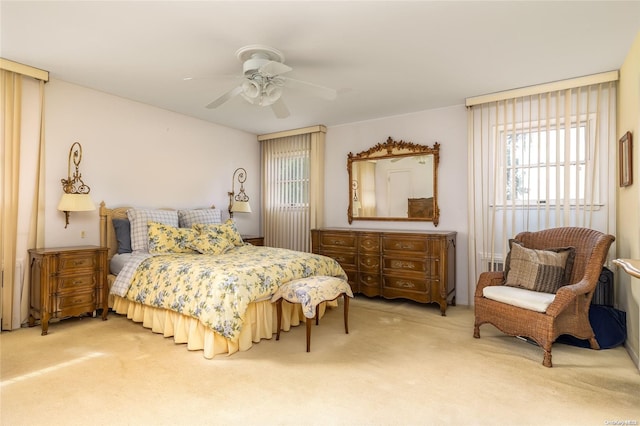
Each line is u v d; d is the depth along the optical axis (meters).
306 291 2.78
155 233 3.67
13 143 3.13
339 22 2.38
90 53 2.88
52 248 3.33
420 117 4.51
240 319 2.62
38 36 2.60
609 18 2.34
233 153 5.41
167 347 2.79
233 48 2.78
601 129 3.35
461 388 2.16
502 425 1.79
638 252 2.58
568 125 3.49
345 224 5.11
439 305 3.96
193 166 4.80
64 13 2.28
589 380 2.27
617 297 3.14
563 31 2.52
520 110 3.77
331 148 5.25
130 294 3.26
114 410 1.90
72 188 3.56
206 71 3.24
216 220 4.67
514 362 2.55
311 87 2.78
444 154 4.36
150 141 4.28
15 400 1.99
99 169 3.80
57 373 2.32
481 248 4.05
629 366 2.48
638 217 2.59
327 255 4.66
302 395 2.07
